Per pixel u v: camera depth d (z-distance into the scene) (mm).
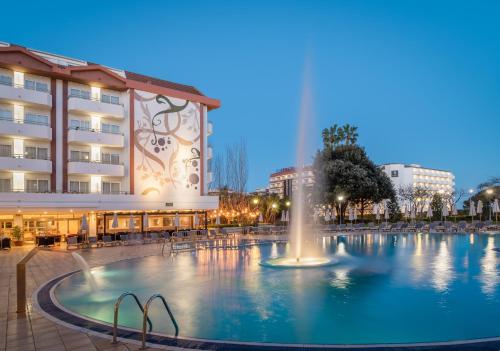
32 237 31641
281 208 57375
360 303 10141
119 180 36625
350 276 13984
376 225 43844
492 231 34812
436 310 9406
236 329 8102
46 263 18281
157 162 37656
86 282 13516
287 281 13172
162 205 36812
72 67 33281
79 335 7219
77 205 31656
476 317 8812
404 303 10094
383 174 48719
